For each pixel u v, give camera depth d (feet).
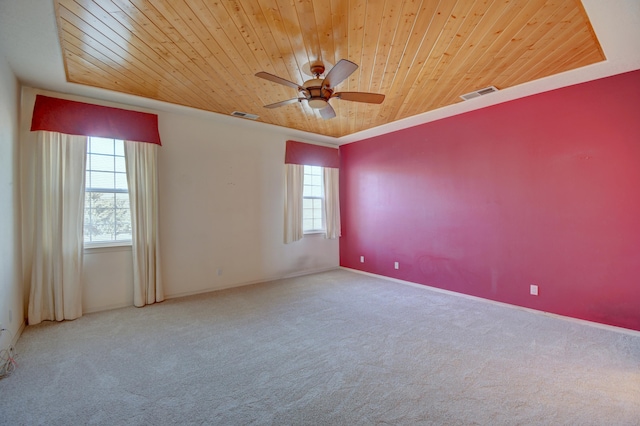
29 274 10.56
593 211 10.45
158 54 8.58
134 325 10.52
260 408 6.20
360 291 14.88
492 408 6.18
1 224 7.99
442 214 14.80
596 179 10.37
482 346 8.95
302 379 7.25
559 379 7.20
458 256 14.19
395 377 7.34
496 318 11.21
